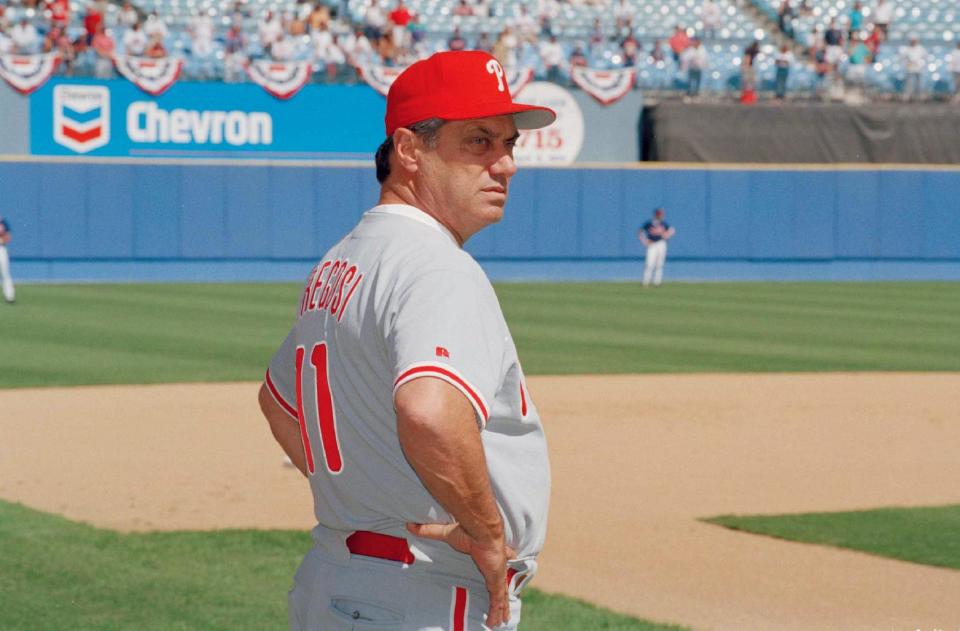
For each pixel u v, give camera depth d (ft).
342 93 140.77
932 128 148.87
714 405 58.23
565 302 112.88
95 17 138.82
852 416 55.52
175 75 136.56
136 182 132.77
